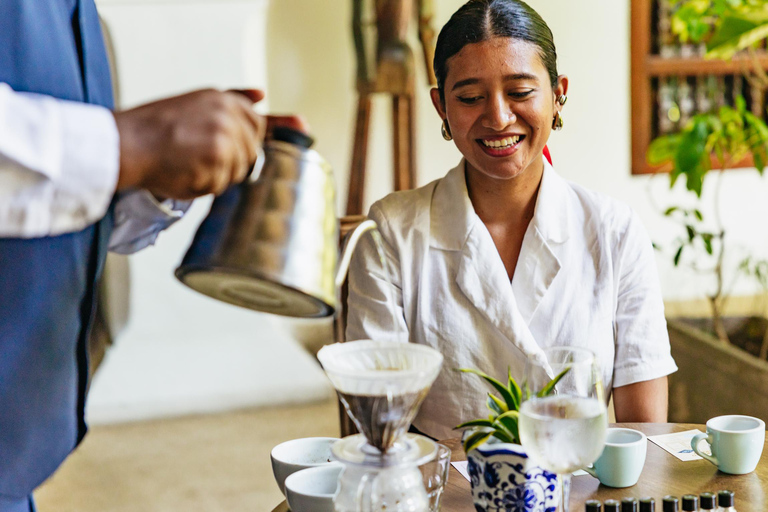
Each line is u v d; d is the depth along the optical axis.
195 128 0.73
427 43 4.12
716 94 4.70
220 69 3.71
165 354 3.73
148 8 3.62
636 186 4.76
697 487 1.14
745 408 2.59
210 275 0.84
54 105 0.71
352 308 1.58
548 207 1.52
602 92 4.67
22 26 0.83
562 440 0.87
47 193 0.71
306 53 4.46
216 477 2.93
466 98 1.42
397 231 1.56
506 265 1.56
